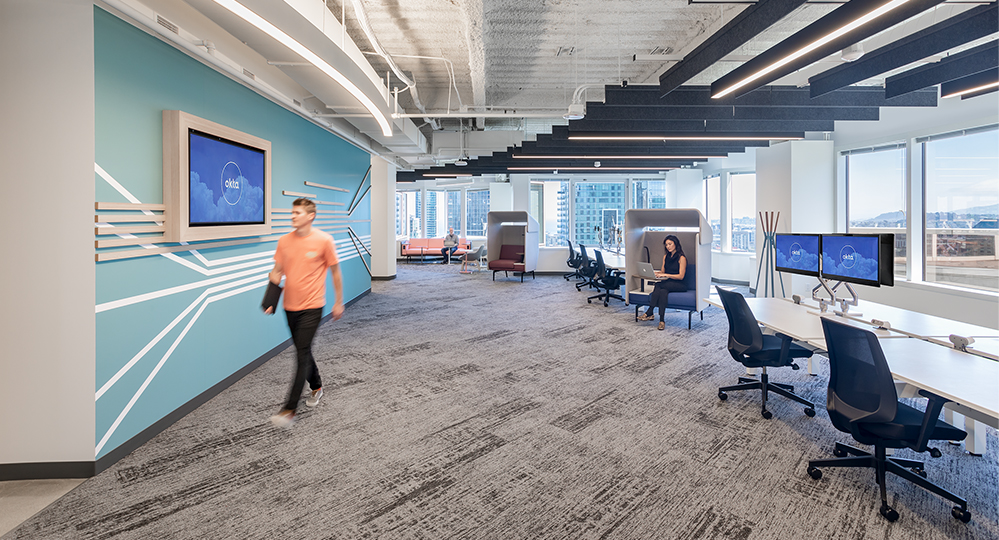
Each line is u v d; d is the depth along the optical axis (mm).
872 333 2295
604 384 4297
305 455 2959
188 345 3672
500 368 4773
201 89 3816
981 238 5555
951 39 3453
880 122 6770
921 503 2453
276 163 5203
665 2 4523
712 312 7824
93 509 2402
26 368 2699
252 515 2344
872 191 7113
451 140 9586
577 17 4855
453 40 5500
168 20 3252
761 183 8250
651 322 7035
